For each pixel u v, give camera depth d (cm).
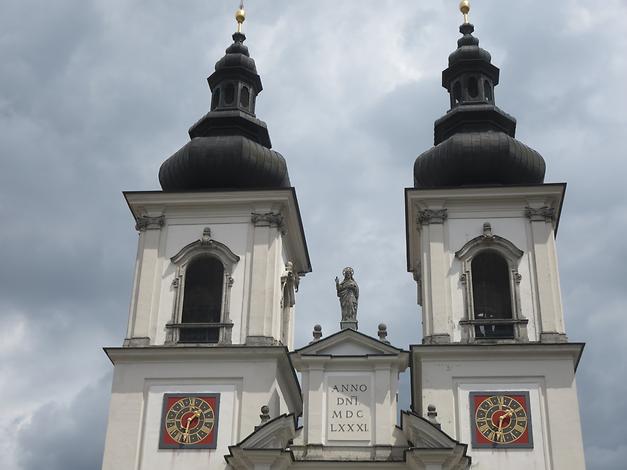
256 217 6019
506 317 5734
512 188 5959
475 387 5488
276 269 5919
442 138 6469
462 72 6606
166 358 5656
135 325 5766
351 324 5712
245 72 6725
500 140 6141
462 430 5397
